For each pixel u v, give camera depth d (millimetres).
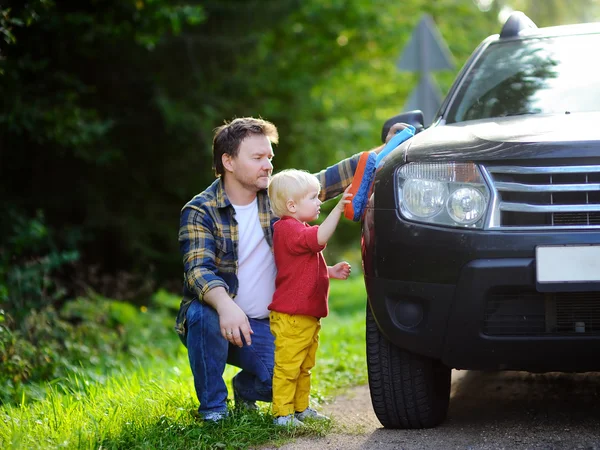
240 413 3898
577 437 3576
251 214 3932
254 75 12844
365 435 3807
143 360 7051
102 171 11281
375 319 3635
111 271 11906
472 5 21953
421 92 8594
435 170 3479
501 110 4246
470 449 3488
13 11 6398
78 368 5926
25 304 6676
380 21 16375
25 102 8000
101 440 3604
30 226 8227
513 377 5059
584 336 3285
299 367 3809
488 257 3309
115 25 8523
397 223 3510
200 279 3707
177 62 11383
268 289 3938
